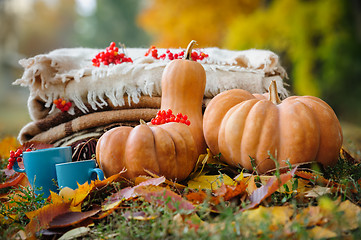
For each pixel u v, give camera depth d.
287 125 1.57
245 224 1.08
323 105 1.69
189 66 1.85
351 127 7.15
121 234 1.16
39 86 2.21
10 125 6.90
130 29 33.44
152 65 2.10
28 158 1.59
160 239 1.13
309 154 1.56
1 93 16.73
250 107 1.64
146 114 2.06
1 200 1.79
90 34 33.38
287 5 9.28
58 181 1.56
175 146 1.60
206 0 9.74
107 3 33.69
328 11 9.16
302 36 9.26
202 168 1.71
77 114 2.16
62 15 26.41
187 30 9.74
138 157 1.54
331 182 1.47
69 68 2.28
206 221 1.20
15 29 21.53
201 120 1.88
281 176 1.31
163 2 9.97
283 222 1.14
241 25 9.35
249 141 1.59
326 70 9.55
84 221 1.35
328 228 1.15
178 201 1.20
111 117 2.07
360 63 9.47
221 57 2.45
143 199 1.33
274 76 2.38
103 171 1.60
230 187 1.34
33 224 1.33
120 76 2.10
